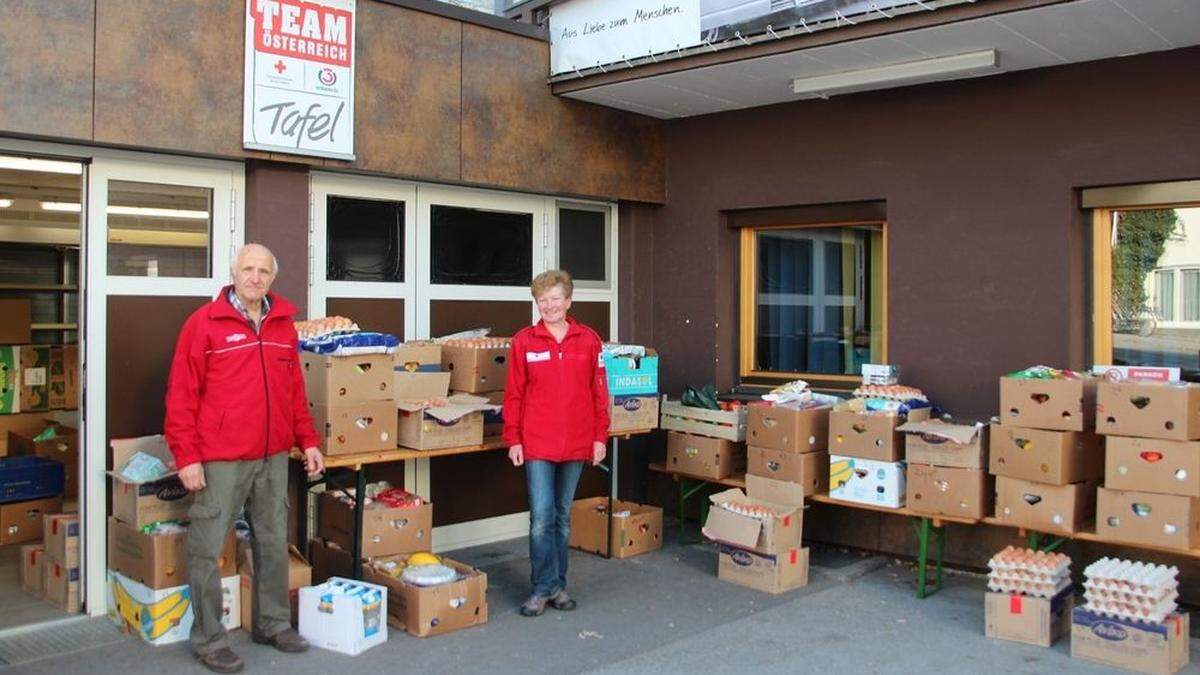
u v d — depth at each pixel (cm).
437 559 465
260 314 398
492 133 557
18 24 398
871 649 417
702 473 570
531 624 446
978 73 496
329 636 409
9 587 487
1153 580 392
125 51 425
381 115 510
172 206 462
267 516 403
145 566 411
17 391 669
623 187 625
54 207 664
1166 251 484
